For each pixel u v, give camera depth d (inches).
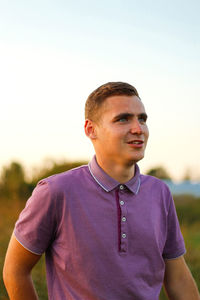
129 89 70.6
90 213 67.4
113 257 66.3
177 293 78.9
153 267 70.2
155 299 69.8
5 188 339.9
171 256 78.4
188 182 497.4
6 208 264.5
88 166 73.1
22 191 321.7
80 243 66.4
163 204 75.8
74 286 66.8
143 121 70.9
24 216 69.6
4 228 209.0
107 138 69.1
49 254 71.7
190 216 354.9
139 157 68.4
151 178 77.6
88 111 73.1
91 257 65.9
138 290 67.5
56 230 69.0
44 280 140.6
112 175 70.6
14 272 70.2
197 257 165.6
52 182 68.6
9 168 375.6
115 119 68.3
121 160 69.1
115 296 65.8
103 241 66.4
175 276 79.3
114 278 65.9
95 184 69.6
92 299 65.7
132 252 68.1
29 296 71.5
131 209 69.7
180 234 79.6
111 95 69.6
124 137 68.0
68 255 66.8
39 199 68.0
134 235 68.4
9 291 71.6
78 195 68.2
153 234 70.4
